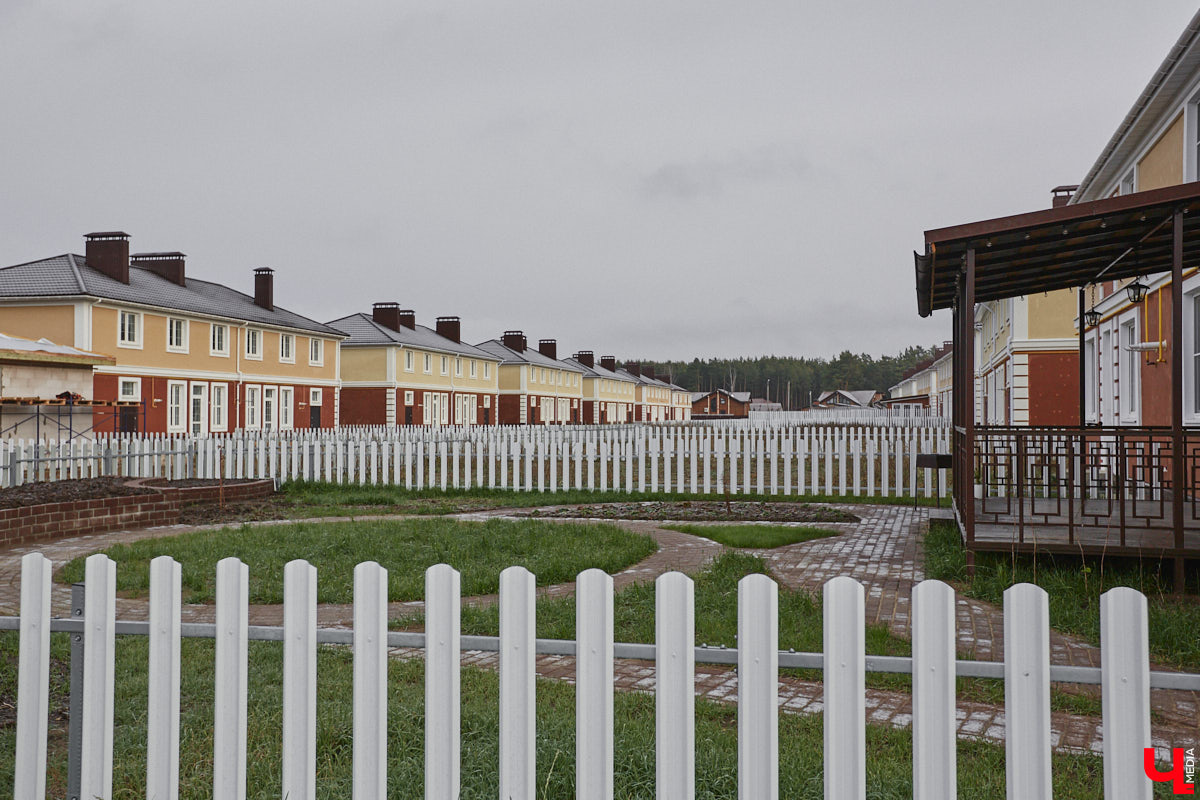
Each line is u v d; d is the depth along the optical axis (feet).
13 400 67.31
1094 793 11.66
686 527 38.04
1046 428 34.42
